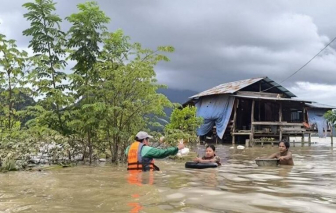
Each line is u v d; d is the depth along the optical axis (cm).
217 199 399
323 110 3356
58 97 995
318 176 651
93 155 1072
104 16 1070
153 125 1134
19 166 827
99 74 1054
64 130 1040
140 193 440
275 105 3180
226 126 2809
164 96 1045
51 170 783
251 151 1689
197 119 2131
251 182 555
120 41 1063
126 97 1053
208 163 816
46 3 1055
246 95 2864
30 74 1005
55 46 1065
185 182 546
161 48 1038
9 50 1105
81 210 347
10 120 1148
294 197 417
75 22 1058
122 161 1039
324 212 338
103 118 1010
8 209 355
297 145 2738
